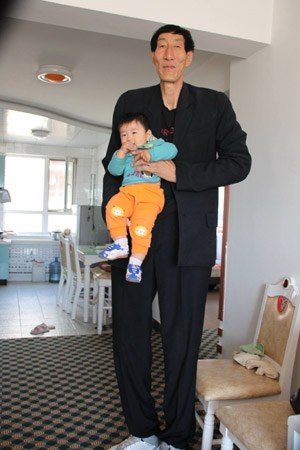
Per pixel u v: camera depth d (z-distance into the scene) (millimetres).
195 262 1747
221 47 2643
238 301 2852
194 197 1736
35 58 3684
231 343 2938
